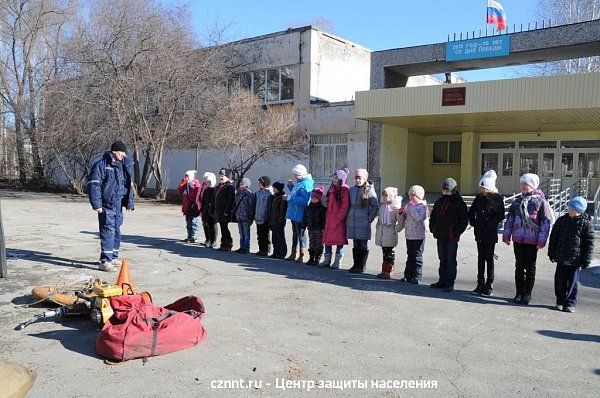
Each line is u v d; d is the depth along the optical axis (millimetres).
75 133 23781
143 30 21922
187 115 22203
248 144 21281
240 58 25594
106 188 8180
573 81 15109
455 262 7625
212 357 4719
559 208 17719
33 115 25906
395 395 4070
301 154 23641
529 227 6832
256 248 11398
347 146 22516
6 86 27188
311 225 9297
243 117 21469
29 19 26500
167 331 4727
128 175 8688
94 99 22344
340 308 6469
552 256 6723
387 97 18531
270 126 21516
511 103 16172
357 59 26203
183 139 22719
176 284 7484
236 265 9094
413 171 25969
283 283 7781
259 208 10109
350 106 22297
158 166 24000
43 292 6199
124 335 4566
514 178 24219
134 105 21828
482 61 21297
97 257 9250
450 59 20812
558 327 5941
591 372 4633
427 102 17719
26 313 5863
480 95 16688
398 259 10352
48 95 24359
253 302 6617
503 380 4406
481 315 6355
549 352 5113
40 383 4109
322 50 24047
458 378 4422
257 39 25062
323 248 10125
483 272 7469
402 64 22078
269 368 4516
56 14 26688
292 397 3990
